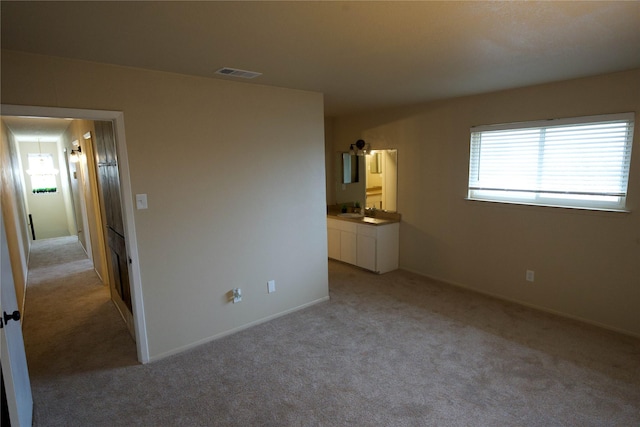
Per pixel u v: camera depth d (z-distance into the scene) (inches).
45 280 206.5
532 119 142.0
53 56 93.7
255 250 138.6
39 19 69.4
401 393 98.3
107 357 120.4
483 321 139.7
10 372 69.2
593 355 114.1
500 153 155.8
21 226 241.1
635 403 91.9
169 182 115.7
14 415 69.7
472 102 161.2
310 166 151.7
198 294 125.7
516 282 156.2
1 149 172.1
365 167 218.4
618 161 124.4
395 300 162.7
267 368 112.0
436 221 184.4
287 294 150.5
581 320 137.9
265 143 136.7
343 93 152.2
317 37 82.7
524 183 149.4
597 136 128.0
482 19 74.0
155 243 115.0
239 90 127.9
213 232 127.0
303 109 146.3
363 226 202.2
